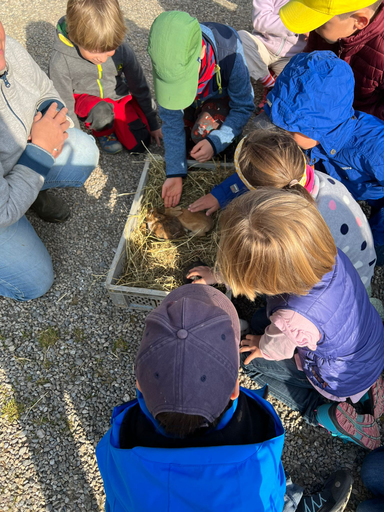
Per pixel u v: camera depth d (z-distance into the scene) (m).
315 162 2.10
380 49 1.98
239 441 1.06
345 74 1.69
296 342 1.40
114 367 2.07
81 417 1.94
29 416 1.95
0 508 1.75
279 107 1.76
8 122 1.73
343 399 1.71
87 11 1.94
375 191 2.07
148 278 2.15
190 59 1.81
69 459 1.85
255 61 2.71
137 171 2.76
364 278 1.89
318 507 1.60
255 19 2.71
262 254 1.21
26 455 1.86
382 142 1.85
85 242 2.46
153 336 1.01
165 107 1.97
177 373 0.94
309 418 1.84
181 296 1.15
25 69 1.89
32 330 2.17
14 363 2.08
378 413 1.85
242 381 2.01
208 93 2.34
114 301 2.17
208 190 2.42
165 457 0.99
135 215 2.25
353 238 1.75
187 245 2.23
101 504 1.76
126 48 2.46
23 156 1.81
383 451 1.66
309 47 2.37
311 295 1.36
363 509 1.61
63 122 1.98
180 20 1.74
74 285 2.31
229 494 0.98
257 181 1.53
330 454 1.84
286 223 1.20
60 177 2.25
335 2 1.64
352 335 1.49
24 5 3.76
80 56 2.38
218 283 1.99
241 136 2.79
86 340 2.14
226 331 1.03
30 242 1.98
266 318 1.98
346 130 1.85
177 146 2.28
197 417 0.94
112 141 2.76
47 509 1.75
